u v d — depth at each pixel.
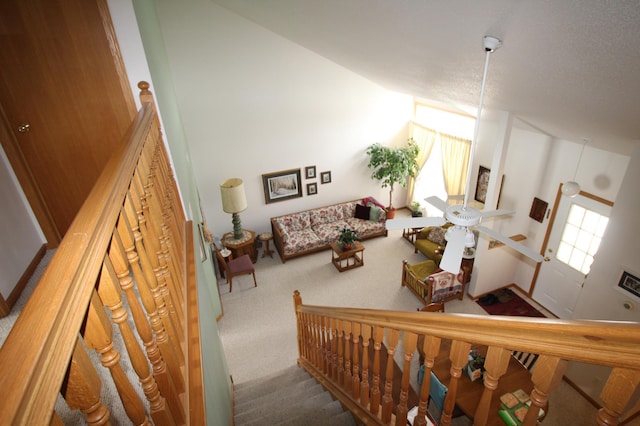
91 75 2.41
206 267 4.55
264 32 6.01
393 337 1.67
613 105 2.21
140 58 2.49
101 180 1.13
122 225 1.09
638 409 0.74
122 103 2.53
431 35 2.31
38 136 2.38
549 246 5.31
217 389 2.51
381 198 8.63
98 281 0.86
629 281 3.57
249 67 6.18
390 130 7.93
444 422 1.35
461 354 1.19
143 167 1.57
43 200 2.45
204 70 5.92
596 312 3.94
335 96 7.05
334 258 6.95
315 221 7.64
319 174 7.67
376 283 6.35
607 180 4.35
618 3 1.20
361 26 2.83
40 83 2.32
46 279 0.67
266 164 7.09
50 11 2.21
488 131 6.11
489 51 2.01
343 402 2.65
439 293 5.54
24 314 0.59
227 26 5.77
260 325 5.51
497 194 4.84
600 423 0.76
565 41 1.64
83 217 0.90
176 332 1.49
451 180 7.12
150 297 1.20
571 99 2.48
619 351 0.66
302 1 2.86
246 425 2.89
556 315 5.39
